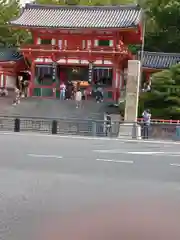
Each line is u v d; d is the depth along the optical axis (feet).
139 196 30.27
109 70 153.58
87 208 26.35
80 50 153.58
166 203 28.40
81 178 36.60
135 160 50.08
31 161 45.55
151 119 114.11
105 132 92.43
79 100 131.03
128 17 154.40
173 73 122.31
